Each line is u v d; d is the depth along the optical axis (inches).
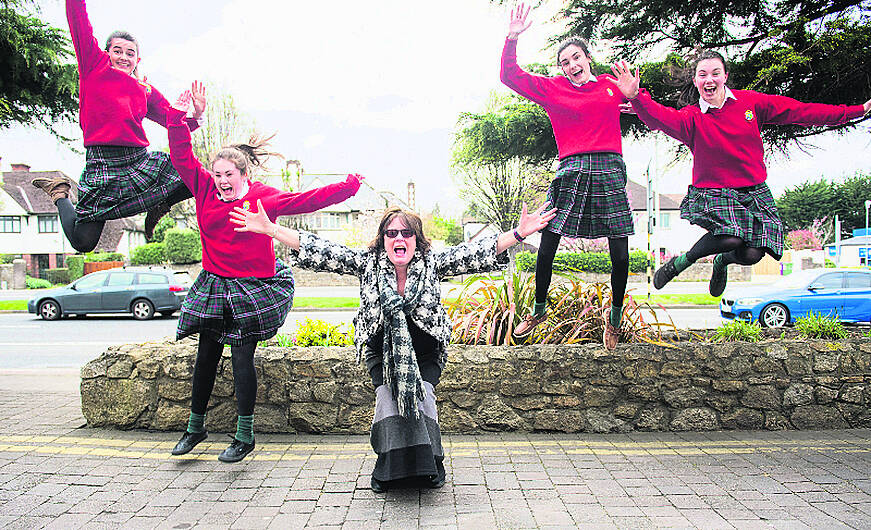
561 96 158.7
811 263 1315.2
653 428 177.8
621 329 182.5
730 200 157.3
